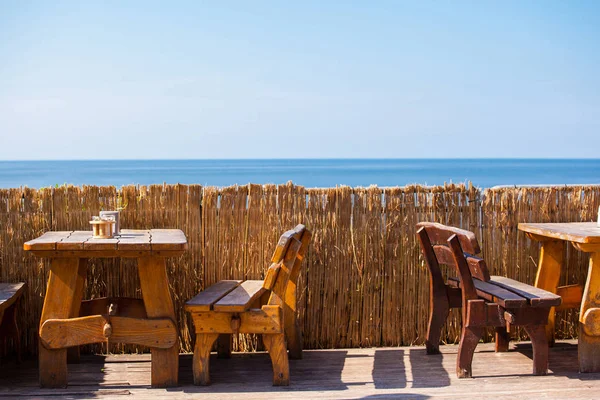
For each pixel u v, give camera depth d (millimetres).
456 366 4227
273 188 4758
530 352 4637
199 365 3873
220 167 107312
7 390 3770
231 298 3951
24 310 4566
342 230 4832
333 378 4031
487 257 4949
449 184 4898
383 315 4887
